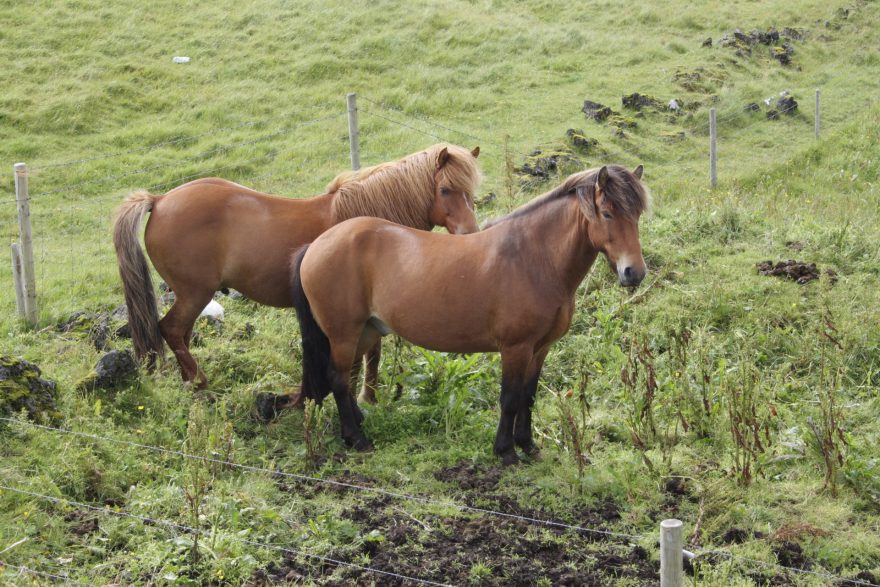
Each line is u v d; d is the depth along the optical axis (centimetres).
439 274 548
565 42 2158
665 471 545
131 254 642
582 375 607
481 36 2155
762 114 1834
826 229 971
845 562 464
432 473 555
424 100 1778
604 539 481
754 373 620
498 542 473
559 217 535
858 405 652
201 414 510
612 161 1528
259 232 644
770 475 557
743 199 1186
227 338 745
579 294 845
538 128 1656
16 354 709
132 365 640
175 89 1834
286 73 1909
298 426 623
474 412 648
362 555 461
